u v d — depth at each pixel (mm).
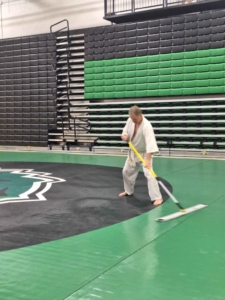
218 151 10375
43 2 13930
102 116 12086
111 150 12141
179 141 10961
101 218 4699
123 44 11719
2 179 7508
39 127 13406
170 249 3590
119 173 8086
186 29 10750
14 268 3207
